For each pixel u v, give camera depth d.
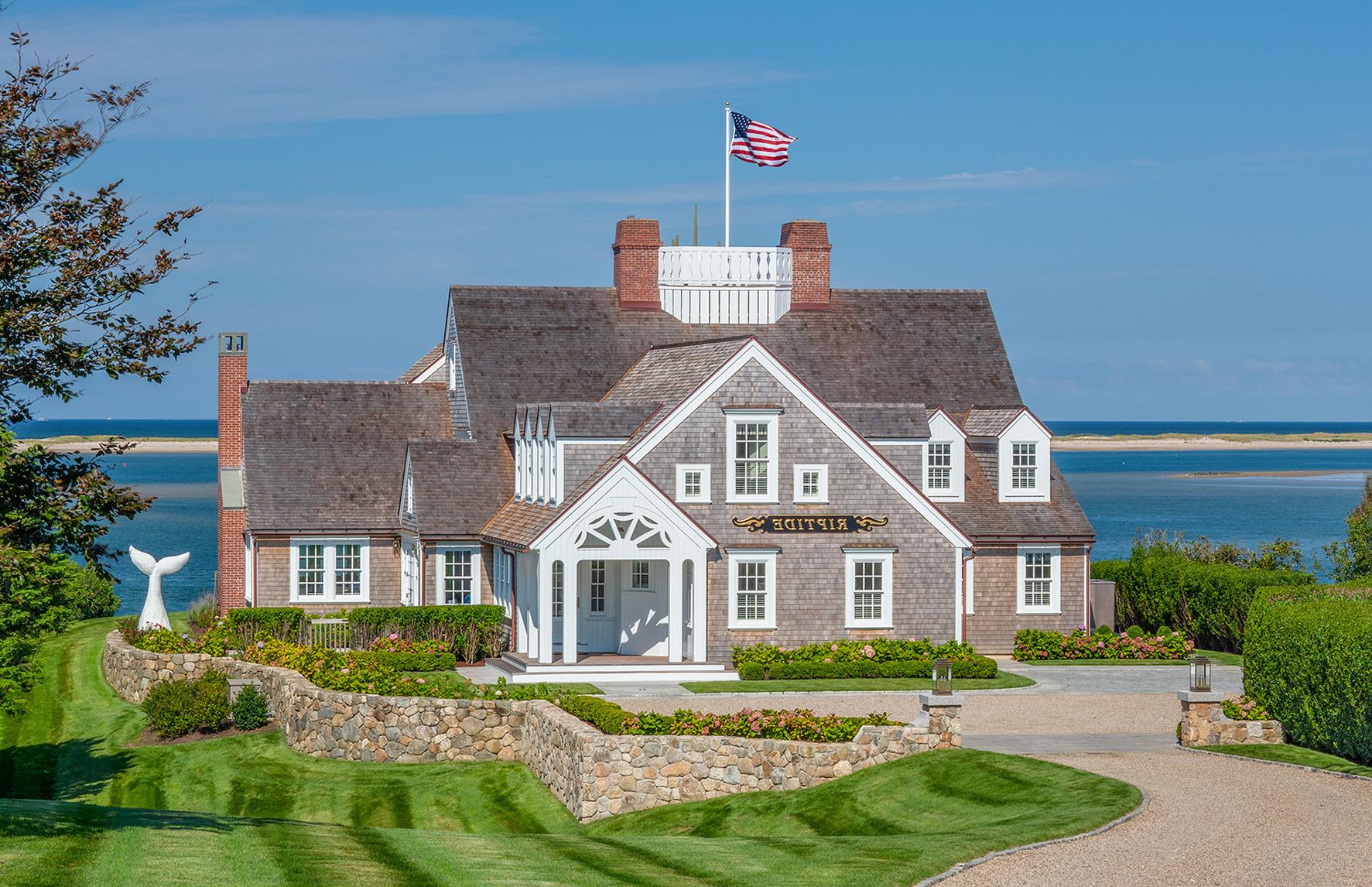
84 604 67.12
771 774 32.00
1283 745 33.78
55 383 24.50
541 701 36.88
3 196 24.47
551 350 59.22
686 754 32.06
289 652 43.59
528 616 48.84
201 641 48.62
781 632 49.09
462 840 26.28
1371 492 64.19
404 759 37.28
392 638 48.88
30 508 23.84
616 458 46.59
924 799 29.64
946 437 55.31
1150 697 42.81
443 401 61.22
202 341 25.58
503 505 54.25
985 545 54.28
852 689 44.34
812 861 24.41
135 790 36.69
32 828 25.28
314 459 57.44
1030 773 30.17
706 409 48.88
